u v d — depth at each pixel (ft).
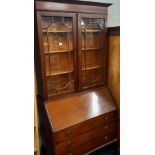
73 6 5.56
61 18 5.61
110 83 7.23
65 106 6.00
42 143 6.71
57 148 5.59
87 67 6.75
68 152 5.88
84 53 6.49
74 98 6.32
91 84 6.91
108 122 6.75
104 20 6.51
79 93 6.54
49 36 5.68
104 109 6.61
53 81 6.04
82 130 6.03
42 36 5.26
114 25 7.89
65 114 5.84
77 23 5.82
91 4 5.91
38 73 5.80
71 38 5.92
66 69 6.24
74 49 6.00
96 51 6.97
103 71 7.06
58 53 6.03
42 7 5.01
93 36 6.73
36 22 5.06
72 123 5.74
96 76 7.14
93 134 6.41
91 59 6.92
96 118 6.31
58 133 5.49
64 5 5.37
